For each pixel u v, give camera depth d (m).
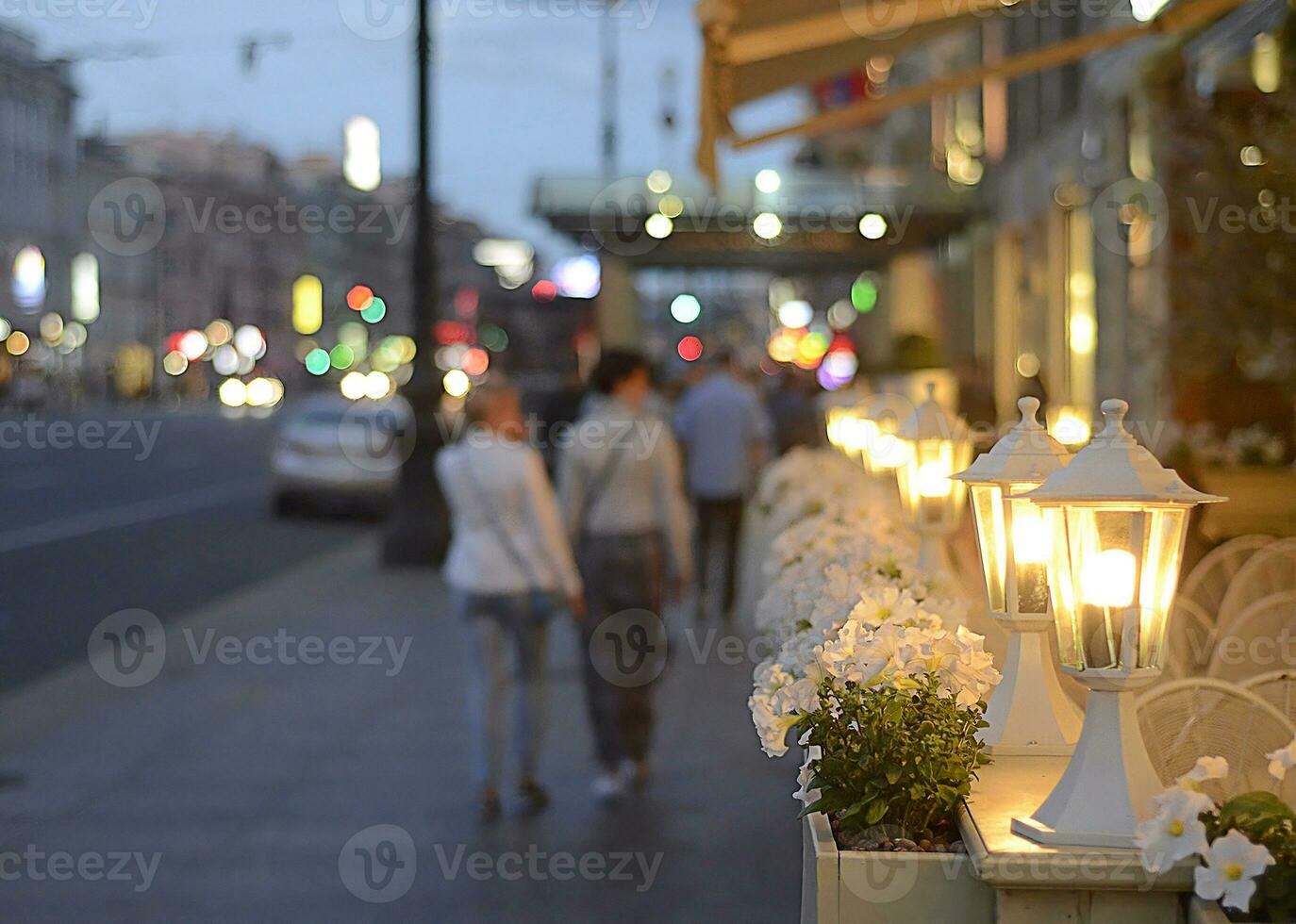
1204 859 2.85
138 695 10.27
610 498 7.84
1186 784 2.85
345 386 50.72
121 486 28.69
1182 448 8.97
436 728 9.21
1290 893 2.76
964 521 7.30
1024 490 3.81
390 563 17.34
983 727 3.46
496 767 7.35
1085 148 19.34
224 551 19.33
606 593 7.79
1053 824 3.03
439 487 17.42
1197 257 10.38
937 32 7.96
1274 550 5.29
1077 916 2.94
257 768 8.22
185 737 8.99
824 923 3.07
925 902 3.05
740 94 8.27
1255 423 13.08
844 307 43.41
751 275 30.38
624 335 25.16
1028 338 23.67
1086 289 19.62
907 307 25.41
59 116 65.38
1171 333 10.94
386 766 8.29
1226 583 5.48
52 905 5.96
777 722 3.41
